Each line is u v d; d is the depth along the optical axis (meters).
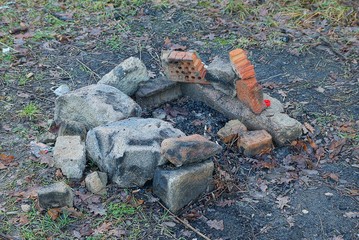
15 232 1.96
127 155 2.07
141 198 2.09
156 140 2.12
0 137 2.44
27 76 2.88
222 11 3.56
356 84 2.85
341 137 2.45
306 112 2.62
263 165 2.27
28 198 2.09
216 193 2.13
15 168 2.25
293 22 3.45
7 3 3.67
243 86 2.38
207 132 2.44
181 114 2.55
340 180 2.23
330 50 3.16
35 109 2.61
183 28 3.40
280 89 2.81
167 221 2.01
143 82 2.59
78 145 2.20
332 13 3.49
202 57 3.10
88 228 1.97
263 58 3.10
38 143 2.38
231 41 3.25
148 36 3.31
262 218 2.05
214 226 2.00
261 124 2.40
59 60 3.06
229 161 2.29
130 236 1.95
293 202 2.12
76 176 2.15
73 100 2.33
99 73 2.94
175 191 2.01
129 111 2.32
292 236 1.98
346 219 2.05
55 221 1.99
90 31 3.35
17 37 3.26
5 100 2.70
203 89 2.56
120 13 3.55
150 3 3.65
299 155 2.33
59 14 3.54
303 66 3.03
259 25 3.42
